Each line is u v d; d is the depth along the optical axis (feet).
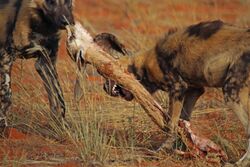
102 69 45.52
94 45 46.26
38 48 50.42
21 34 49.90
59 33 50.96
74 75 57.36
